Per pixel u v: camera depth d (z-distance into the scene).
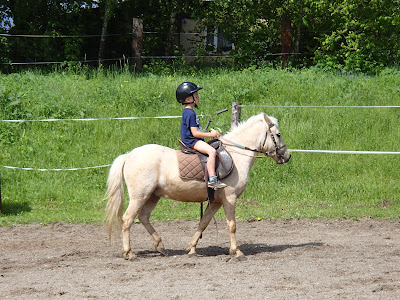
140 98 16.58
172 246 8.72
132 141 14.45
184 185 7.49
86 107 15.88
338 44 24.25
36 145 13.88
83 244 8.78
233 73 21.39
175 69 23.19
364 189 12.31
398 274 6.64
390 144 14.29
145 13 25.86
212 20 25.19
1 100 15.48
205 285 6.14
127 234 7.58
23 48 23.70
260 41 25.16
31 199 11.87
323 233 9.67
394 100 17.11
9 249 8.38
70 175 12.88
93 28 25.70
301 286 6.08
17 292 5.91
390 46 23.92
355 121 15.45
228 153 7.65
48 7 24.36
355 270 6.83
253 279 6.41
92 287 6.12
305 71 21.59
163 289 5.99
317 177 12.99
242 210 11.35
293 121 15.45
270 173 12.98
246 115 15.82
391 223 10.37
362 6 23.19
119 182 7.54
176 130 14.92
